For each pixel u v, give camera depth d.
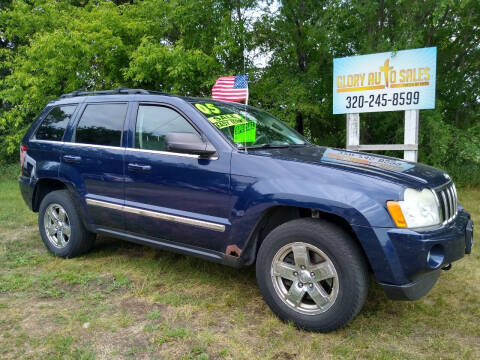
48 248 4.31
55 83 9.61
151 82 9.73
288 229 2.74
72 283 3.54
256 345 2.56
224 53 8.96
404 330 2.77
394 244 2.42
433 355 2.47
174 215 3.25
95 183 3.82
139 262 4.05
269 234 2.85
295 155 3.08
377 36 8.48
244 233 2.92
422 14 8.04
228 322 2.86
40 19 10.43
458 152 8.53
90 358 2.38
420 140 8.24
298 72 9.42
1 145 12.34
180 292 3.37
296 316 2.73
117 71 9.66
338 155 3.21
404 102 6.30
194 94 9.59
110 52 9.09
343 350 2.48
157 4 9.34
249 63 9.49
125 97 3.80
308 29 8.73
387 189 2.50
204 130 3.20
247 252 3.03
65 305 3.11
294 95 8.67
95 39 8.81
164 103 3.49
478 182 8.41
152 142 3.47
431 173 2.99
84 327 2.76
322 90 9.12
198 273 3.77
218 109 3.56
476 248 4.41
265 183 2.82
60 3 10.84
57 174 4.11
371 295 3.33
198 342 2.57
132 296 3.28
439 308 3.11
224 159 3.04
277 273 2.82
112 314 2.96
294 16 8.95
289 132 4.03
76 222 4.04
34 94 9.51
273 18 9.00
